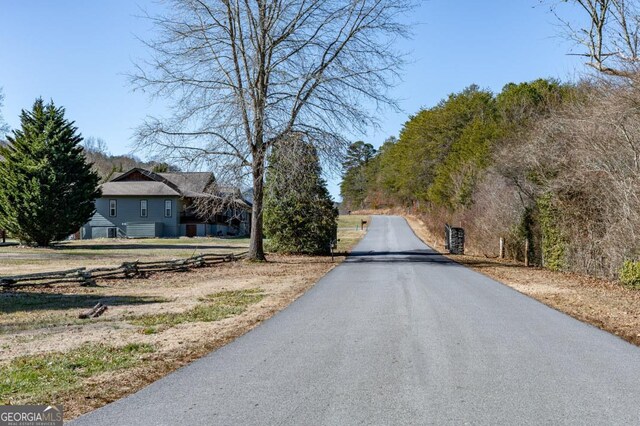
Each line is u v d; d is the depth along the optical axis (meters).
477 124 57.41
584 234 21.16
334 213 35.06
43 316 12.04
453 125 73.25
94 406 5.89
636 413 5.47
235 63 25.83
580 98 25.80
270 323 10.88
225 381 6.75
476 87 77.38
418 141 78.38
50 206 37.88
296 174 26.50
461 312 12.00
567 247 22.19
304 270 23.77
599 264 19.95
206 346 8.90
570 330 9.95
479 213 37.41
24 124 38.53
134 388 6.55
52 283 17.56
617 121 16.84
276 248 34.41
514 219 29.56
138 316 12.04
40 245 39.56
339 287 17.03
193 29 25.34
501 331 9.82
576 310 12.40
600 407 5.65
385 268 24.19
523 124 40.47
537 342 8.88
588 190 20.02
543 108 42.84
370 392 6.18
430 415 5.40
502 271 22.78
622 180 17.36
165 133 25.17
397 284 17.64
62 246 41.66
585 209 20.94
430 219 60.84
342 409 5.61
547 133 23.95
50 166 37.94
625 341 9.02
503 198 31.25
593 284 17.86
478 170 46.47
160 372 7.30
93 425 5.27
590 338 9.23
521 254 28.38
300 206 33.59
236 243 48.22
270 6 25.61
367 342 8.89
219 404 5.84
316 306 13.12
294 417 5.38
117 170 83.75
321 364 7.50
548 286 17.33
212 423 5.26
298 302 13.88
